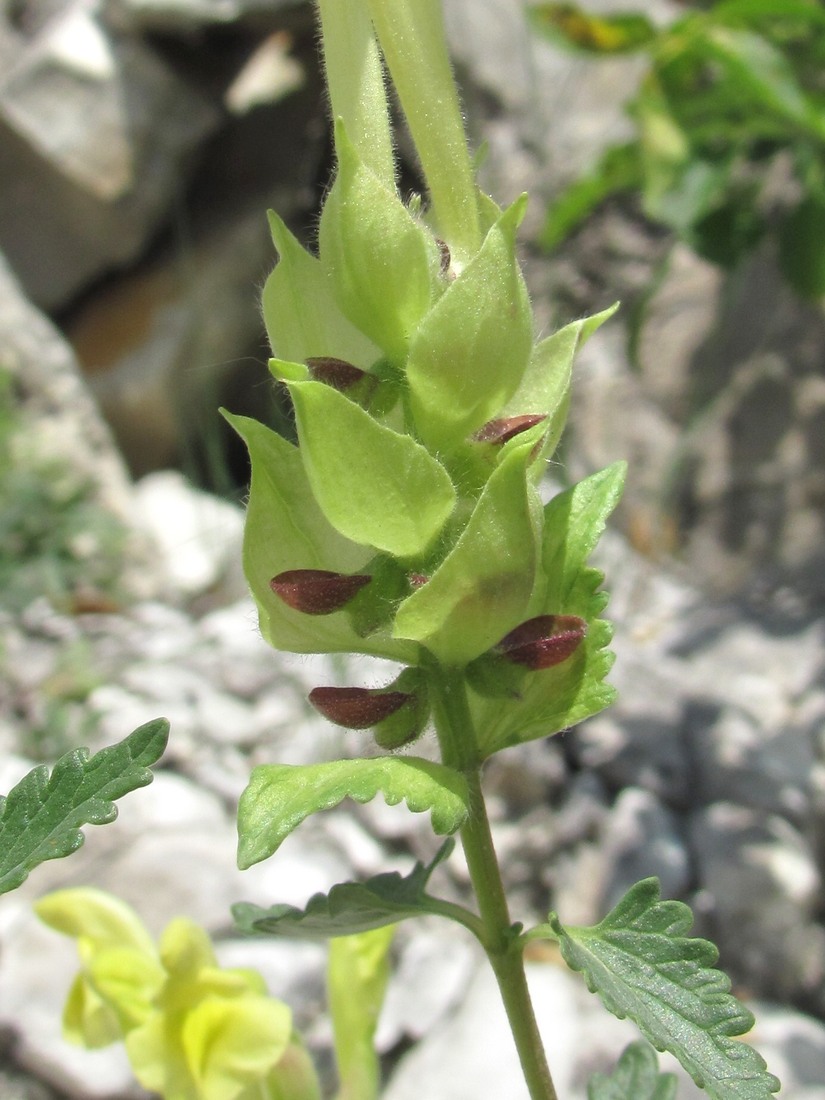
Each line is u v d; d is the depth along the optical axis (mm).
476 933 72
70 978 188
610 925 67
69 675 270
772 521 357
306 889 203
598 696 70
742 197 291
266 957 188
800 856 219
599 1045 181
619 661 275
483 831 71
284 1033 98
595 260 384
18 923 198
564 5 265
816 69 286
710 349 371
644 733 246
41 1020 182
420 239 65
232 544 355
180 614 324
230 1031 98
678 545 363
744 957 208
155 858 205
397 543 65
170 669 271
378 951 106
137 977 105
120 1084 177
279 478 71
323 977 189
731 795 233
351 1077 105
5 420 332
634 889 67
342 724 68
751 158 284
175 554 355
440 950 202
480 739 71
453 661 68
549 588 73
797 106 237
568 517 74
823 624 288
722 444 365
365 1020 105
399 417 70
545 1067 72
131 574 340
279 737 251
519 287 64
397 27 68
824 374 361
